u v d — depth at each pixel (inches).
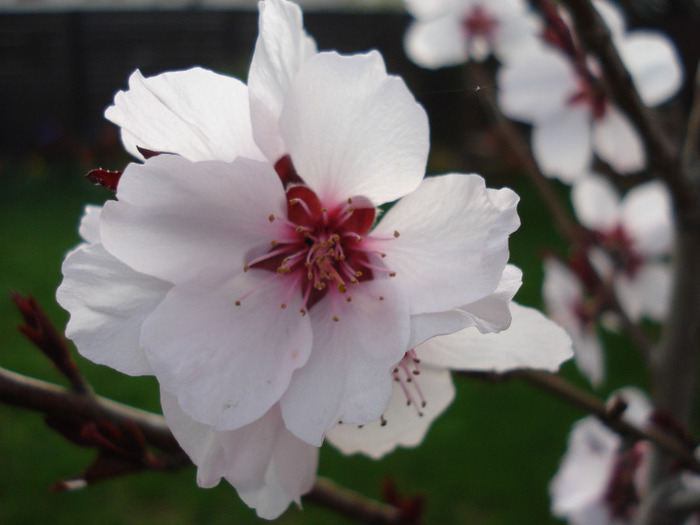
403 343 2.8
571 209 24.3
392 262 3.0
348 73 2.8
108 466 3.5
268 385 2.9
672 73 5.1
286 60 3.0
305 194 3.1
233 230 3.0
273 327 3.0
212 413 2.8
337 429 3.5
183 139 2.9
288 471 3.1
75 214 24.3
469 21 5.8
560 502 5.7
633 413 5.3
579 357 5.9
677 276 5.0
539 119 5.4
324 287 3.2
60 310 16.7
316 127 2.9
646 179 11.3
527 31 5.7
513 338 3.1
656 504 4.8
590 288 5.4
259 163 2.9
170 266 2.9
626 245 6.2
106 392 13.7
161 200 2.8
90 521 10.8
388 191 2.9
